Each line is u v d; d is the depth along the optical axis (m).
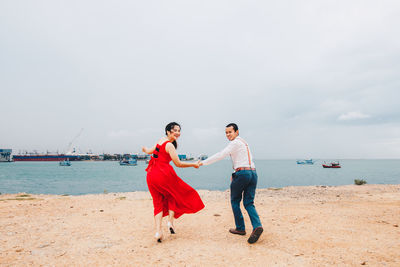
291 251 2.80
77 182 32.69
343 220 4.39
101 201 7.38
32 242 3.18
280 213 5.16
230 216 4.97
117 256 2.68
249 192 3.22
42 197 9.33
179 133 3.39
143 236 3.50
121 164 148.38
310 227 3.91
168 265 2.41
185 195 3.46
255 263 2.44
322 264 2.40
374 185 14.27
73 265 2.43
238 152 3.24
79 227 4.03
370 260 2.49
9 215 4.93
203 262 2.47
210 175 50.72
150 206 6.34
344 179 33.09
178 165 3.32
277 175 44.50
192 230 3.85
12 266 2.38
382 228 3.80
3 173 60.50
